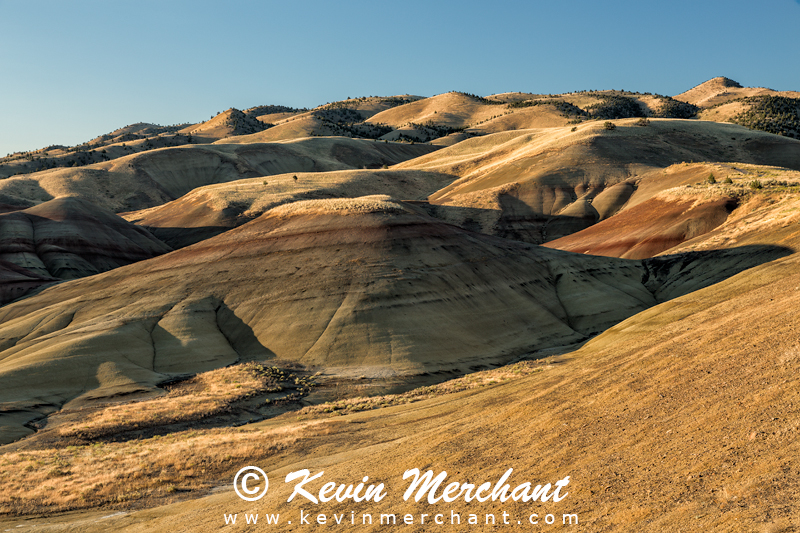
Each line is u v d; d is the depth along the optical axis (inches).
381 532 501.4
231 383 1533.0
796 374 483.8
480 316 1945.1
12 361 1699.1
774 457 373.4
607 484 448.1
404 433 918.4
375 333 1770.4
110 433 1209.4
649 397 605.3
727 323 802.2
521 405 790.5
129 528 675.4
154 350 1785.2
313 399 1444.4
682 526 344.8
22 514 764.6
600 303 2133.4
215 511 681.6
